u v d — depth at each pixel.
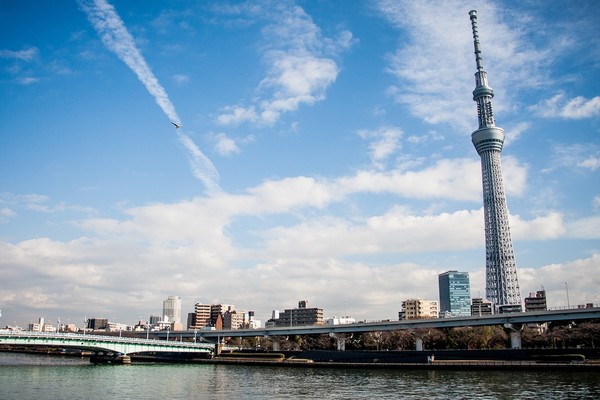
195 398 113.75
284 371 186.12
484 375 153.12
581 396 107.50
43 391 120.94
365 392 121.06
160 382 145.38
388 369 184.75
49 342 198.12
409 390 122.81
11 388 125.44
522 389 119.25
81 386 132.00
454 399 107.31
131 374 170.62
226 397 115.19
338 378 155.88
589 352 178.00
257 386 135.88
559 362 170.38
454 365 175.25
